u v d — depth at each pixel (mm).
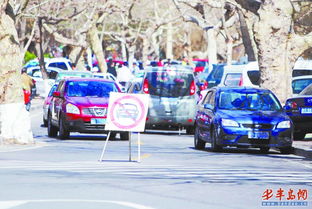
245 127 42719
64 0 106688
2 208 21703
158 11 161625
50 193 24672
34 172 30375
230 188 26922
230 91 45094
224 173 31766
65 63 115500
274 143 42906
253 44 75625
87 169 31953
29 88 62094
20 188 25734
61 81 54375
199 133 45750
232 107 44281
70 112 49750
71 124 49750
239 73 67125
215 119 43406
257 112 43656
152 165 34312
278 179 30094
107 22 162750
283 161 38875
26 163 34094
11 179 28047
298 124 51188
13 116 44594
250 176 30891
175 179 29047
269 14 59844
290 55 60312
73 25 136875
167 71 58750
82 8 112250
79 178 28641
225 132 42656
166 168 33125
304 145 45594
